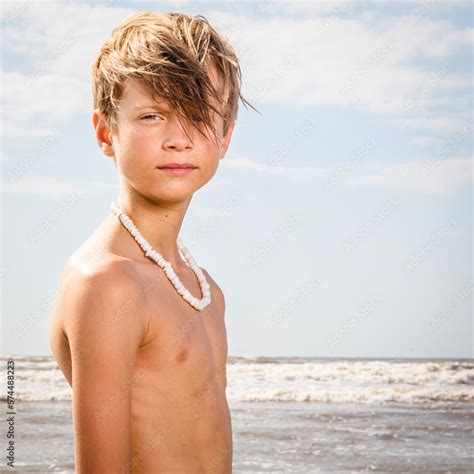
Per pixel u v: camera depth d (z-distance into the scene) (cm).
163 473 151
